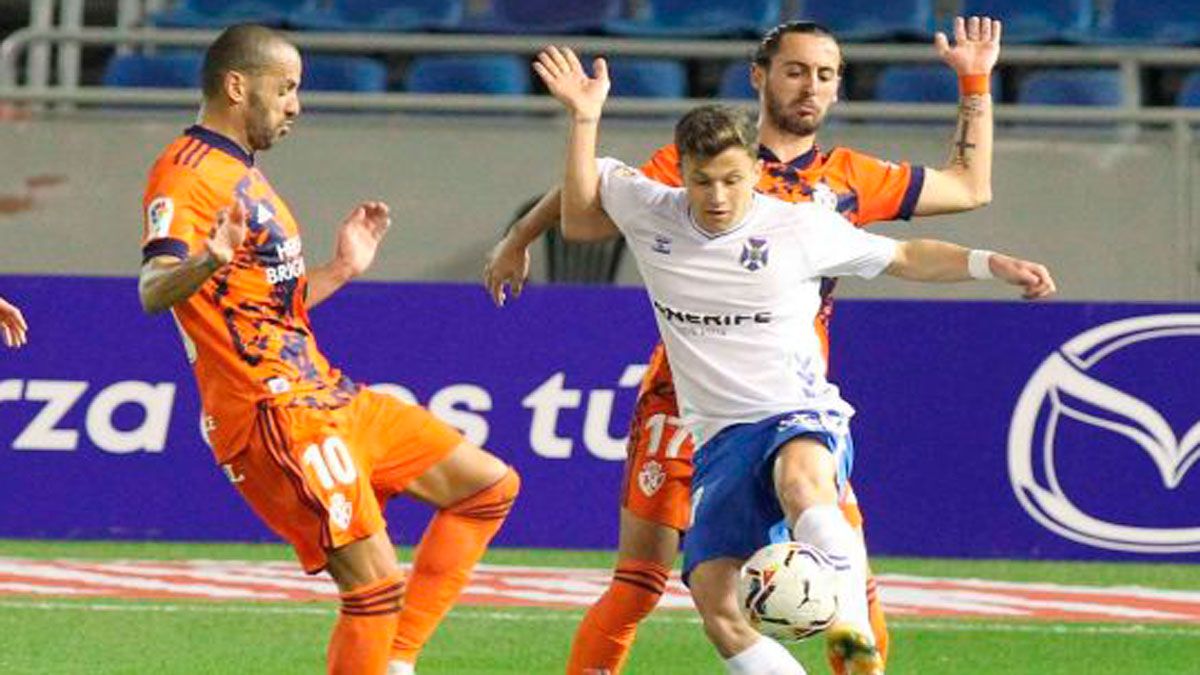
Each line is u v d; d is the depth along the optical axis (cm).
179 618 2981
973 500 3509
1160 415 3488
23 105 4156
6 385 3556
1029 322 3506
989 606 3145
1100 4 4788
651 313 3522
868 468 3509
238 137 2077
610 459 3522
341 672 2067
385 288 3531
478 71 4594
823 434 1967
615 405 3525
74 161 4025
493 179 4012
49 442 3556
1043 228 3944
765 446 1984
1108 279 3941
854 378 3512
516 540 3528
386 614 2070
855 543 1859
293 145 4012
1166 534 3491
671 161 2212
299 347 2078
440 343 3522
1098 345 3497
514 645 2823
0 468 3559
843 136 3953
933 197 2223
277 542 3584
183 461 3562
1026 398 3503
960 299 3575
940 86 4447
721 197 1980
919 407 3509
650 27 4669
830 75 2181
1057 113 3931
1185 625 3019
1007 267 2042
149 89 4325
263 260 2050
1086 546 3503
